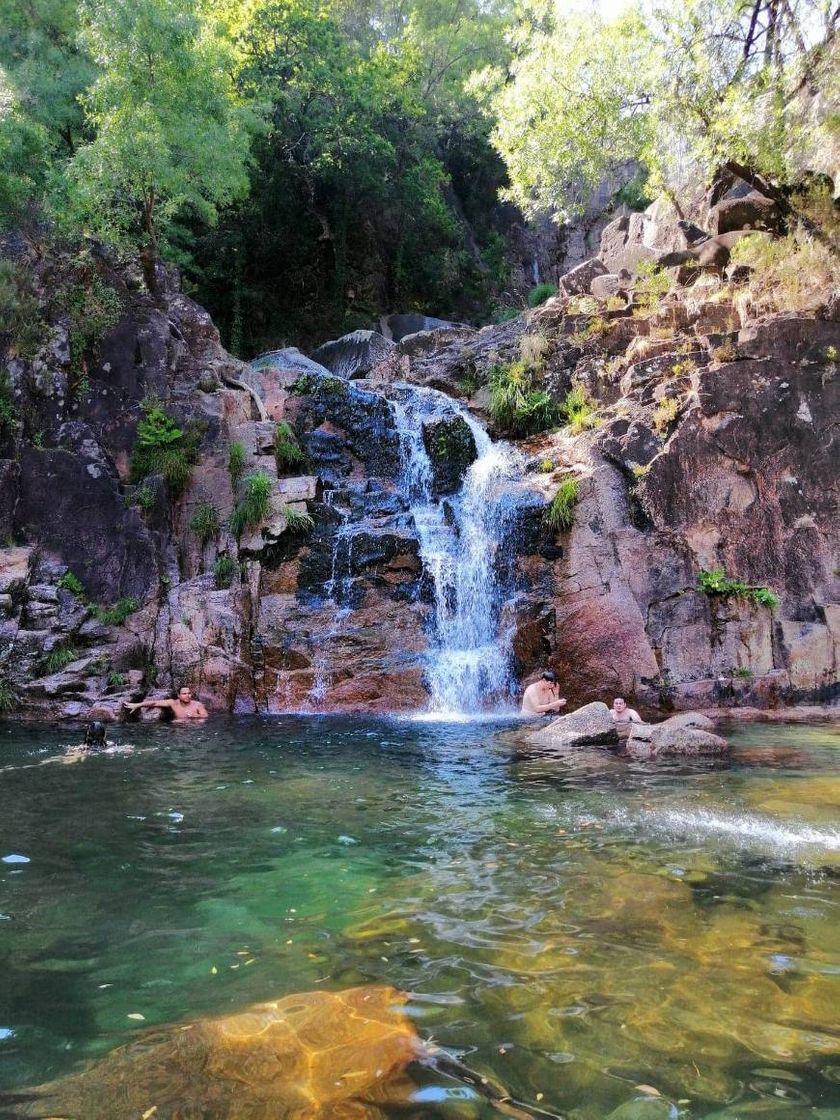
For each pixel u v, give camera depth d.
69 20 20.98
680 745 9.23
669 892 4.48
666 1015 3.09
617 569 14.20
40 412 16.12
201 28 17.62
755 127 15.45
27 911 4.24
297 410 17.97
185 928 4.00
